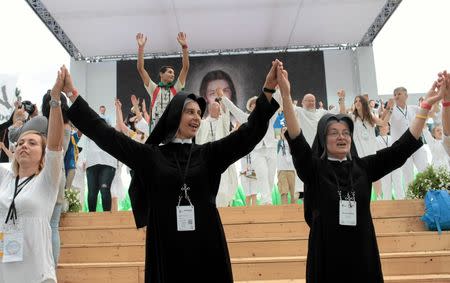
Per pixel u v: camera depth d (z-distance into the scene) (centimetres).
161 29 1170
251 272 449
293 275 449
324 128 313
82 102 266
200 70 1293
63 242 534
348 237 283
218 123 667
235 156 267
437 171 583
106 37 1194
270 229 535
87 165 655
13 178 311
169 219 251
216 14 1112
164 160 264
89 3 1041
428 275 443
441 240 495
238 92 1282
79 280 451
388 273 449
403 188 712
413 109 674
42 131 384
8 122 689
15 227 288
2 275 287
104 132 262
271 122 700
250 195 709
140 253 498
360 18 1144
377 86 1271
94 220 573
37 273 284
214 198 263
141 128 760
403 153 300
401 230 533
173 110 271
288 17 1136
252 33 1215
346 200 289
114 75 1297
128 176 896
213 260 246
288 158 690
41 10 1083
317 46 1301
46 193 297
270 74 270
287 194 691
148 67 1295
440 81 297
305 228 534
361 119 658
